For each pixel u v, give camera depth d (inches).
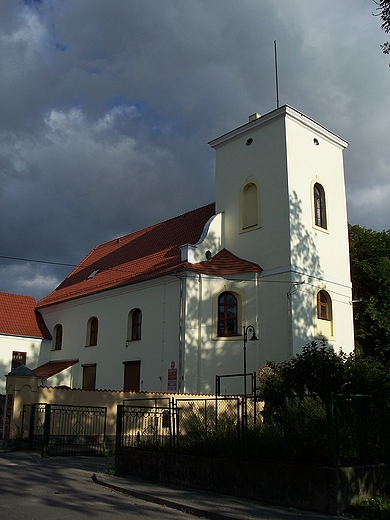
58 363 1300.4
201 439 476.1
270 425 438.3
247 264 989.8
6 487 450.9
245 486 416.2
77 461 636.1
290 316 908.0
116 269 1295.5
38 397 762.8
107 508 384.8
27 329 1365.7
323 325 975.6
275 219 979.9
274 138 1016.9
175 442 498.9
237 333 953.5
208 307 965.2
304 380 527.2
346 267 1066.7
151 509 389.4
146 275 1064.8
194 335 946.1
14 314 1402.6
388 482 407.8
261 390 577.6
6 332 1315.2
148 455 506.3
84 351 1226.6
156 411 633.0
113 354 1122.0
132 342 1071.0
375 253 1254.9
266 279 959.6
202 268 971.9
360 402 445.4
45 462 619.8
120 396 805.9
